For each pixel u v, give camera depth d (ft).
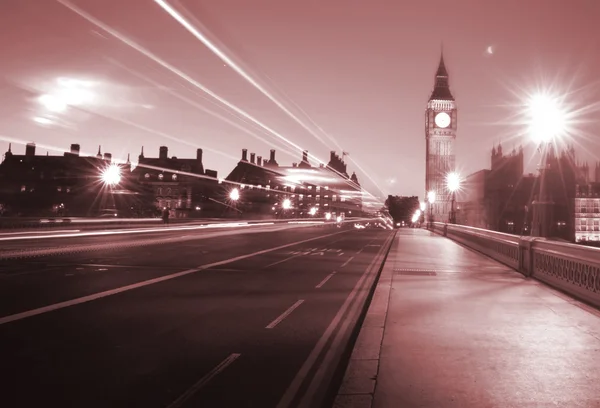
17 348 20.47
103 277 42.32
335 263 58.90
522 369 17.10
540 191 40.78
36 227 120.57
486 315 26.17
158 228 146.82
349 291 37.65
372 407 13.73
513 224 326.65
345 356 20.38
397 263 53.67
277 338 23.09
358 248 85.15
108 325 24.91
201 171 364.58
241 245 87.30
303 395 15.74
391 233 148.77
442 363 17.79
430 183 376.89
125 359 19.21
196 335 23.29
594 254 28.37
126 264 52.60
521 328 23.16
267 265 55.11
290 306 31.14
